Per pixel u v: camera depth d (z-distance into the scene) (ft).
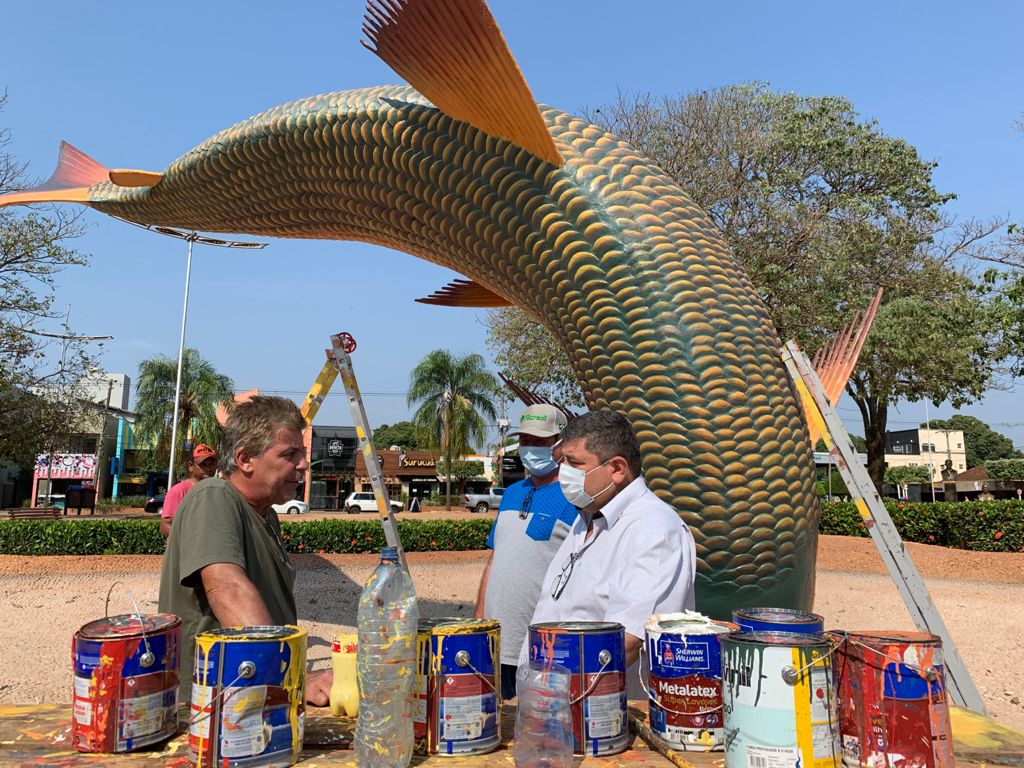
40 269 63.16
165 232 20.88
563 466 7.75
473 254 14.49
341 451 162.81
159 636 5.29
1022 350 56.90
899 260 64.23
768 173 64.23
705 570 11.87
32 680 20.98
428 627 5.30
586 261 12.47
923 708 4.49
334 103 15.19
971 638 26.40
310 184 16.40
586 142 13.14
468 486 173.06
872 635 4.82
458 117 12.48
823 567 40.96
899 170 66.39
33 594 35.01
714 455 11.69
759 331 12.48
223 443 7.55
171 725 5.35
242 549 6.84
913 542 46.42
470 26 10.59
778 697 4.49
